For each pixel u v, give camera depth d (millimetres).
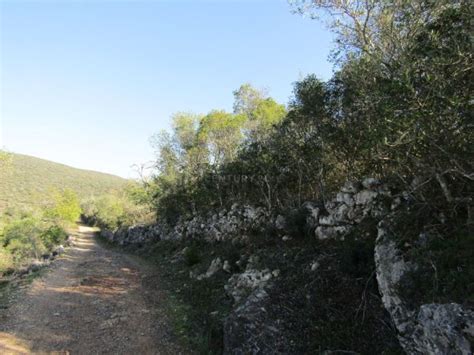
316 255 11969
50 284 19406
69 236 58750
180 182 37812
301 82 15547
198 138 34906
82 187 139250
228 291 13914
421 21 9531
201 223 29656
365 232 11047
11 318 13461
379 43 12141
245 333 9391
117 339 11500
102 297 16656
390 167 11688
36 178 126688
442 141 6578
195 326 12109
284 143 17531
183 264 23672
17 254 40938
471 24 6625
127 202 67062
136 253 38000
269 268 12773
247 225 20953
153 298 16391
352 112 12992
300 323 9086
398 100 6461
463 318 5316
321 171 15938
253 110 32000
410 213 8406
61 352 10555
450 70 6398
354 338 8133
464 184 7785
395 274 7508
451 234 7113
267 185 20891
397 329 7281
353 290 9430
